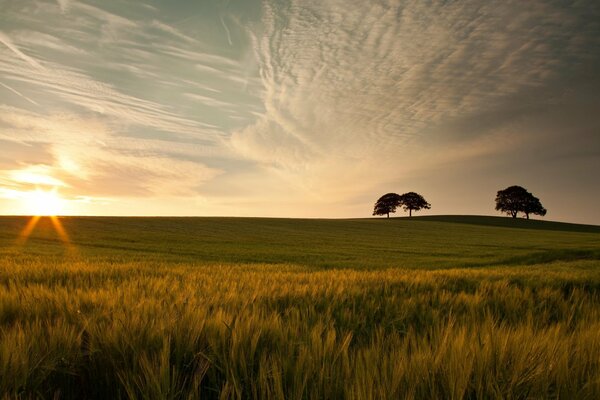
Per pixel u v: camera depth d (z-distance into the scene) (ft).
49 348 8.08
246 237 172.55
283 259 104.94
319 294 17.02
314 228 225.97
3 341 7.61
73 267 33.73
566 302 17.81
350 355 8.43
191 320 9.79
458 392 6.11
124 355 7.87
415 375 6.66
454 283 25.13
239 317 10.56
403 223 271.90
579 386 6.58
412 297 17.04
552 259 108.17
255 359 8.13
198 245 136.87
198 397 6.64
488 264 103.30
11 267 32.55
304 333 9.61
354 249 138.00
